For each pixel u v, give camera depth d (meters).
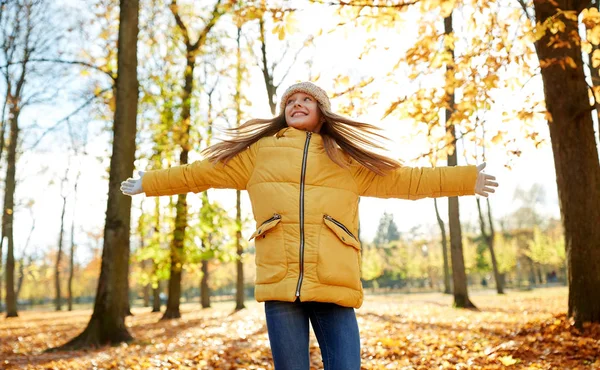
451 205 18.42
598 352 5.98
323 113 2.66
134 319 20.94
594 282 7.21
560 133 7.51
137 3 10.77
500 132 6.83
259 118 2.73
